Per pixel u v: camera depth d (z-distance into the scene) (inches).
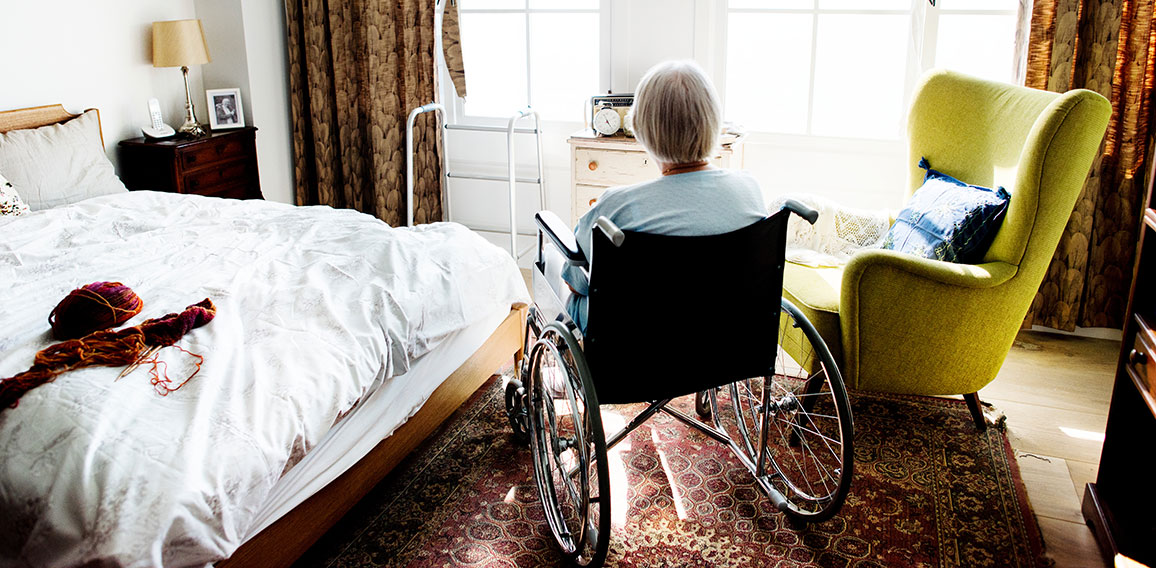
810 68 144.3
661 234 66.1
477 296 99.1
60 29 134.0
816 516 81.2
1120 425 80.7
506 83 165.8
